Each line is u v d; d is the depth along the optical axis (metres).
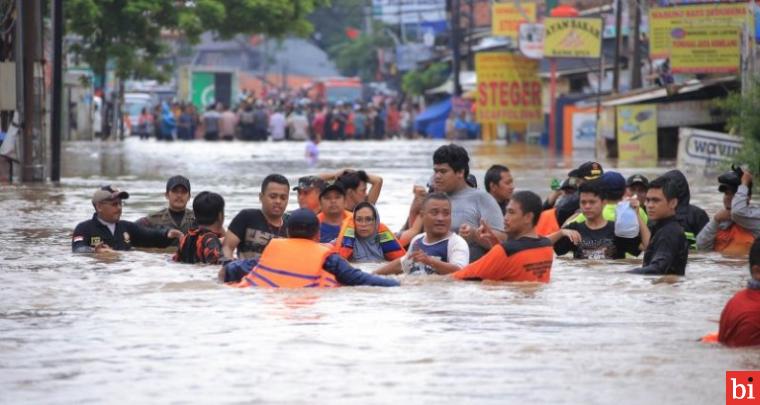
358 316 22.70
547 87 129.38
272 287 26.28
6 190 56.91
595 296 25.08
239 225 30.98
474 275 26.95
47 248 34.31
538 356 19.20
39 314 23.22
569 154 100.69
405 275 27.77
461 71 177.38
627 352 19.47
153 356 19.33
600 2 119.81
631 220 30.69
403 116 179.00
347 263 26.80
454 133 162.38
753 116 62.34
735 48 74.50
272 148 125.31
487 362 18.80
